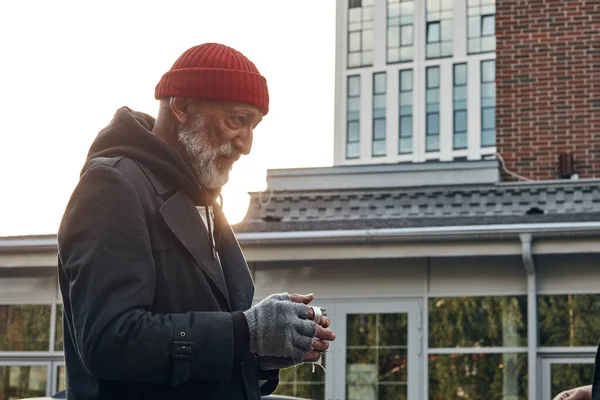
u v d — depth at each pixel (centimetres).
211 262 287
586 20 1502
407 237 1234
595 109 1477
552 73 1502
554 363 1232
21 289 1374
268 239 1262
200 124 290
